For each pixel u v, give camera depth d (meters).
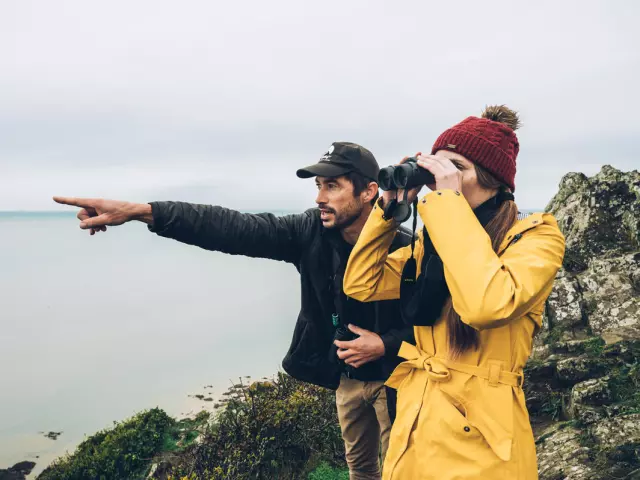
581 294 4.08
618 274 4.05
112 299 53.56
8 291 61.12
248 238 2.05
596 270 4.19
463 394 1.08
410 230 2.06
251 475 3.82
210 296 55.19
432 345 1.22
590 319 3.89
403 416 1.21
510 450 1.01
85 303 50.72
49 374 24.36
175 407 15.20
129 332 34.44
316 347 2.27
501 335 1.08
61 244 171.88
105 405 18.06
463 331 1.09
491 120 1.25
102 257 125.56
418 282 1.23
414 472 1.14
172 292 59.25
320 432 4.19
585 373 3.23
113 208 1.76
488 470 1.01
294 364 2.32
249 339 29.09
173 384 19.12
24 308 48.25
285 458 4.05
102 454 7.25
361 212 2.02
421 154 1.22
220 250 2.04
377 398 2.17
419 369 1.22
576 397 2.96
